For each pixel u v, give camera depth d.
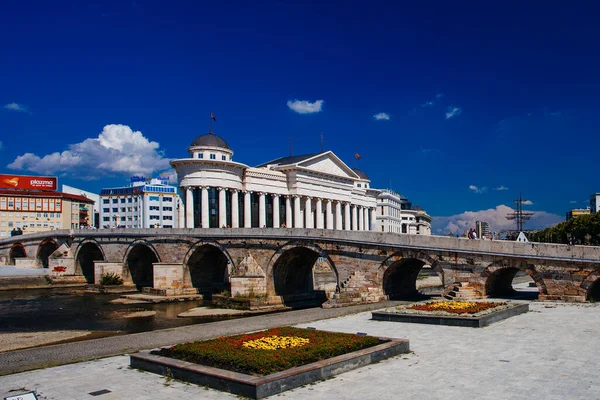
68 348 27.03
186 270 64.94
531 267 39.78
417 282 78.50
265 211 101.06
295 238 53.41
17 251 106.31
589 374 17.88
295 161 113.25
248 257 55.88
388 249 47.00
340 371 18.53
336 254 50.41
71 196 154.62
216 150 93.81
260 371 16.95
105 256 77.88
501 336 24.86
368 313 36.44
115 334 40.25
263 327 32.25
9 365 23.27
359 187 135.75
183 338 29.00
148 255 76.12
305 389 16.70
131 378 18.89
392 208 179.38
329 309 43.69
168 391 16.98
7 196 142.12
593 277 36.97
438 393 16.06
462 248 43.03
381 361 20.25
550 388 16.38
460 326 27.89
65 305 59.19
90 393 17.11
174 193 164.62
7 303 61.34
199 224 94.44
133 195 161.62
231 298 54.97
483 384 16.92
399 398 15.67
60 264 83.44
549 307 35.09
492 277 42.91
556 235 97.75
